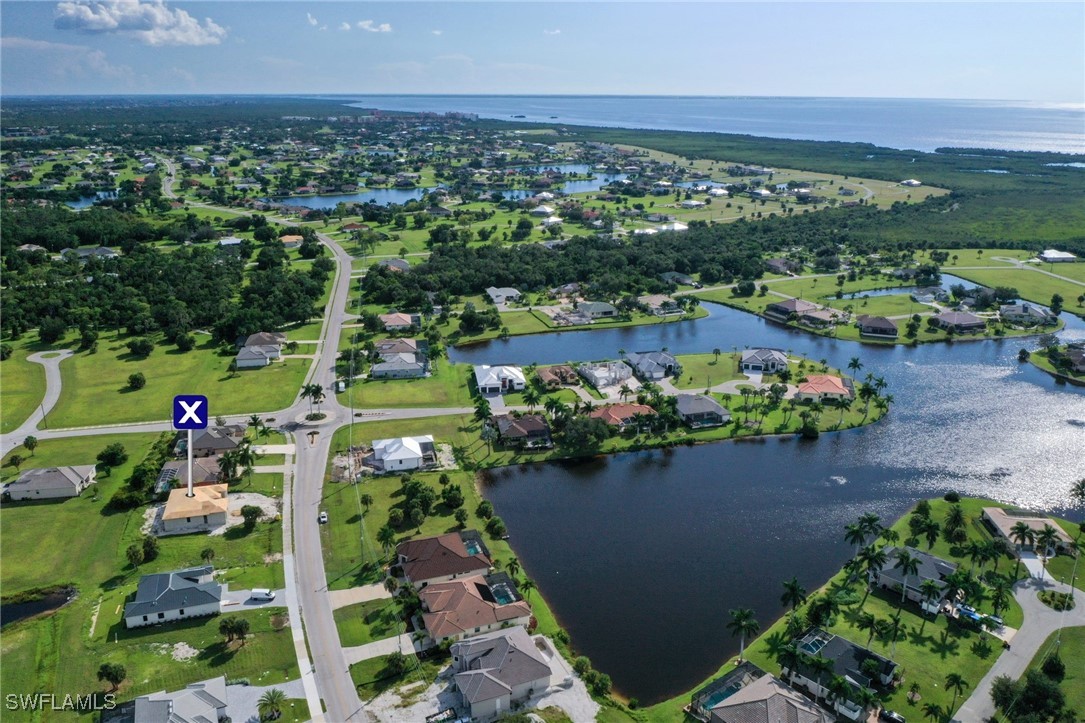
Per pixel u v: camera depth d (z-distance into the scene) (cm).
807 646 10681
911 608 11762
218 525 13775
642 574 12800
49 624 11081
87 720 9269
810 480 16138
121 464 15975
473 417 18712
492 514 14238
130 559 12419
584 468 16538
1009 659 10581
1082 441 18025
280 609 11419
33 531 13512
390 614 11338
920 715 9538
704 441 17775
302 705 9525
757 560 13262
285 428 17925
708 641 11150
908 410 19712
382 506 14525
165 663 10256
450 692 9800
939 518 14412
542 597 12119
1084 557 13075
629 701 9819
